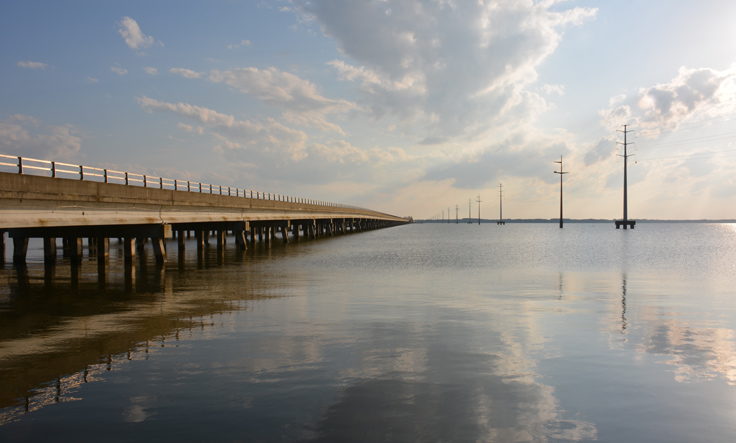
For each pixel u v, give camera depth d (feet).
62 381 27.50
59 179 69.10
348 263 112.27
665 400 25.00
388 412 23.18
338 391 25.91
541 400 24.89
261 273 88.74
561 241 268.00
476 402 24.57
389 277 82.99
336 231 381.60
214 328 41.27
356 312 49.11
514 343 36.42
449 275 86.89
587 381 27.81
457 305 53.72
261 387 26.43
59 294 61.98
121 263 106.11
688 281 78.69
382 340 37.09
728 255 147.02
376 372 29.12
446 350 34.24
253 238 193.88
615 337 38.58
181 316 46.83
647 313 49.29
